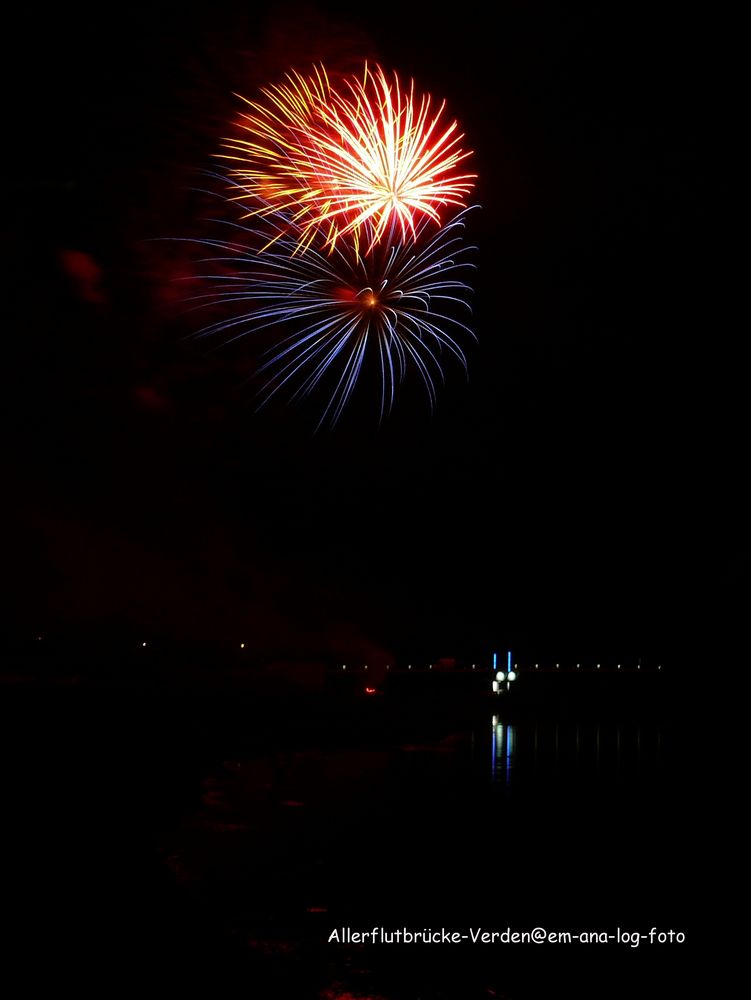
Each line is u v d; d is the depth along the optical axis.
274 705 47.38
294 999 8.49
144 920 9.95
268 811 19.17
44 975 8.06
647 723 56.38
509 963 10.58
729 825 20.08
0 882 10.99
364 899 12.55
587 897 13.72
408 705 58.25
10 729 26.38
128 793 19.31
